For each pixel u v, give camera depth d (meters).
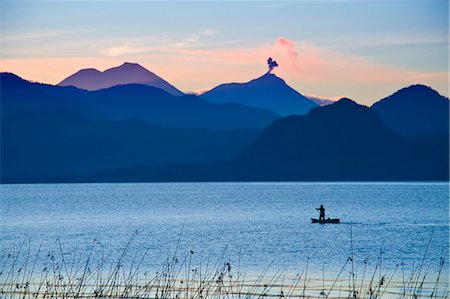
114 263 104.44
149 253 120.44
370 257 111.31
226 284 78.94
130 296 68.94
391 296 71.50
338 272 92.12
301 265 101.06
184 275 86.50
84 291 72.44
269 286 77.00
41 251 123.94
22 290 72.12
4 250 125.62
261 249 125.75
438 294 72.50
